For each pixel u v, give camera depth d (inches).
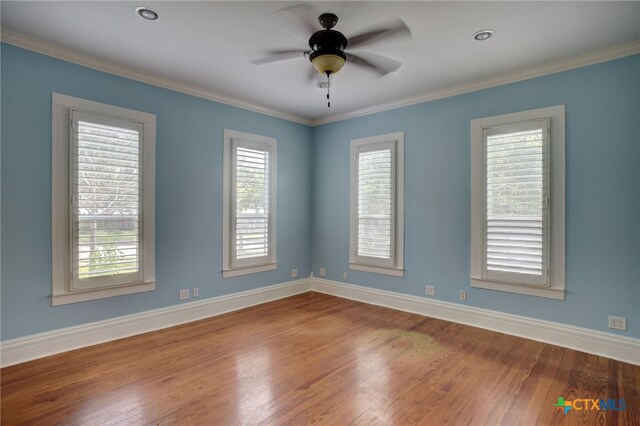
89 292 123.6
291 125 197.9
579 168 120.8
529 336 131.4
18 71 108.3
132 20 97.9
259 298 181.5
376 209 178.1
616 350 114.0
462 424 80.3
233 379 100.6
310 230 209.8
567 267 123.3
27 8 91.6
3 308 106.7
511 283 135.4
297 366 109.0
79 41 110.5
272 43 111.3
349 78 140.6
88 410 84.7
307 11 92.9
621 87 113.3
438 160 156.5
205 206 158.4
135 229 134.7
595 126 117.9
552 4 89.0
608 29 101.3
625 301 113.0
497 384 98.0
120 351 119.4
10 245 107.7
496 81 138.2
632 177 111.7
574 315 122.2
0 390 93.4
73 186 118.6
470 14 93.5
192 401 89.0
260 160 181.8
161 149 142.6
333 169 198.8
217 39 108.8
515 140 134.1
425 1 87.7
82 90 121.2
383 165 175.2
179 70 133.5
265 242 184.1
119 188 130.0
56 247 116.1
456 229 151.2
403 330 141.5
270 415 83.4
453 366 109.1
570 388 95.9
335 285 198.1
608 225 115.7
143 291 138.1
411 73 135.0
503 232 137.0
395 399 90.4
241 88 153.2
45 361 110.6
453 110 151.7
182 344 126.3
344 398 90.8
